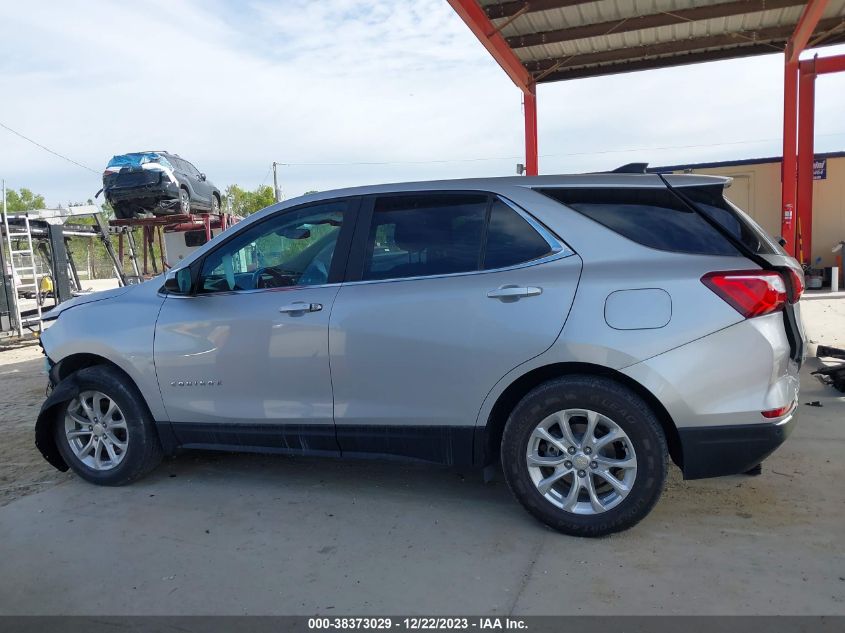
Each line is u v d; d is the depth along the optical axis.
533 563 3.42
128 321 4.61
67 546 3.84
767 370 3.38
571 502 3.62
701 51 12.61
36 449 5.81
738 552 3.43
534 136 13.36
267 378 4.22
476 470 4.80
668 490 4.25
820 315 10.91
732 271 3.40
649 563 3.36
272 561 3.57
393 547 3.66
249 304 4.29
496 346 3.67
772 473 4.46
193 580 3.40
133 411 4.59
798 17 11.21
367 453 4.12
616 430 3.50
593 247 3.65
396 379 3.91
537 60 12.62
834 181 15.77
